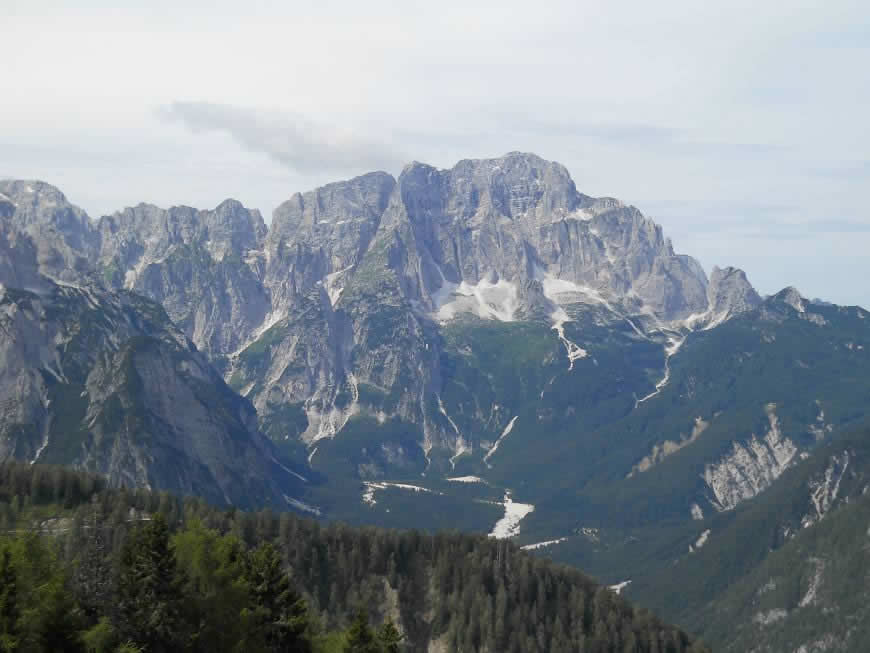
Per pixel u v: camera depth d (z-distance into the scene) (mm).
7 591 174125
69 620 179875
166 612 197625
